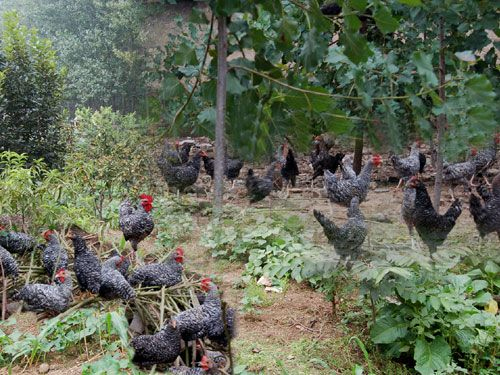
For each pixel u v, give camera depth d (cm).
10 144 933
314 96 354
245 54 415
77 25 825
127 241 654
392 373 473
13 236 634
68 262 636
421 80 365
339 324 547
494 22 490
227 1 342
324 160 539
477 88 355
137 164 569
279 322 550
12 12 970
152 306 500
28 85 940
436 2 455
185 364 466
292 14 414
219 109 351
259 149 371
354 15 364
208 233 459
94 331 505
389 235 462
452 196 517
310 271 475
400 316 492
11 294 599
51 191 768
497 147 510
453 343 490
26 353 496
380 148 353
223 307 439
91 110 905
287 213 516
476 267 514
